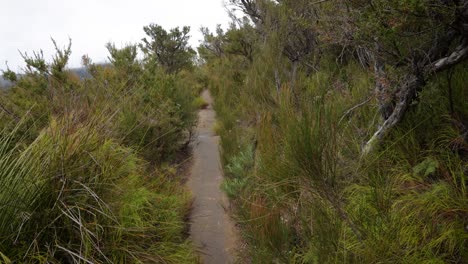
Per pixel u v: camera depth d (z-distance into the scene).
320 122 2.11
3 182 2.14
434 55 2.68
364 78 3.89
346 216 2.29
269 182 3.20
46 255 2.08
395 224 2.13
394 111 2.88
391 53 2.82
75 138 2.56
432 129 2.85
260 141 3.98
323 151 2.17
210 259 3.07
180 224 3.49
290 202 3.01
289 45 5.98
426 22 2.46
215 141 7.05
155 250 2.68
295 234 2.84
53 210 2.24
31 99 4.10
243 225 3.26
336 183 2.28
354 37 2.80
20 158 2.29
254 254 2.69
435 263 1.90
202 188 4.71
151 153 4.45
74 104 3.50
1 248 2.00
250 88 6.88
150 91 5.65
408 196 2.37
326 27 3.24
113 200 2.69
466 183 2.37
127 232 2.54
